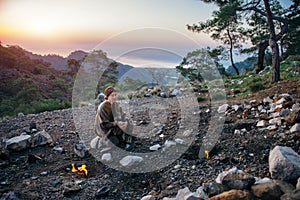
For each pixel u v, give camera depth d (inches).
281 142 147.0
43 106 441.1
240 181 103.7
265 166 128.0
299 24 529.3
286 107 191.9
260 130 168.1
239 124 181.8
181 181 128.2
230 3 377.7
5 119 288.0
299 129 153.3
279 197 96.4
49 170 150.8
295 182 107.0
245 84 366.3
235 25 600.4
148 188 128.8
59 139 197.6
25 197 124.6
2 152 165.0
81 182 136.7
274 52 317.1
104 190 127.3
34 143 185.6
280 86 273.7
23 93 1070.4
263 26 605.3
